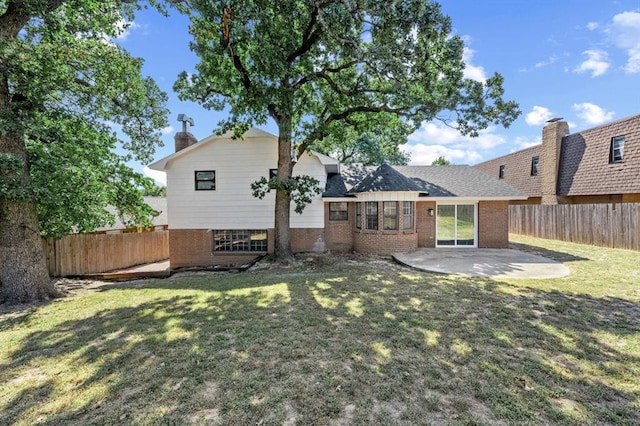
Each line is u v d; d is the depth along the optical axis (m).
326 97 11.80
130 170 12.02
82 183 9.38
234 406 2.82
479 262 10.20
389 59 7.45
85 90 8.55
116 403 2.92
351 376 3.31
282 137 11.09
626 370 3.42
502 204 13.48
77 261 12.38
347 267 10.08
